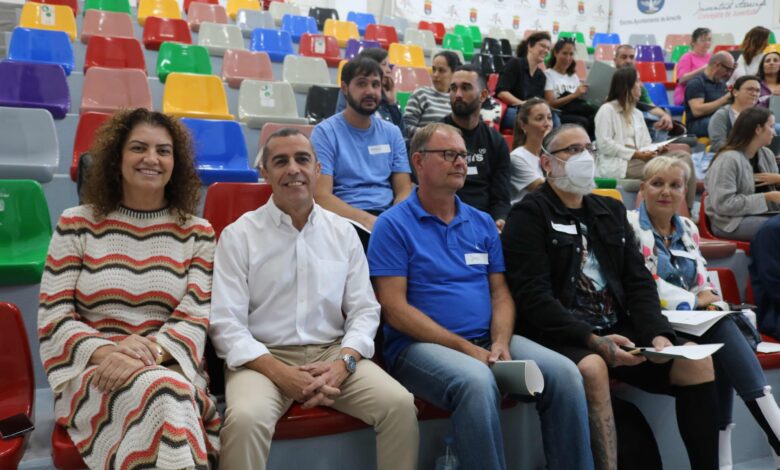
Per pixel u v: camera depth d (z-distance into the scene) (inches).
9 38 193.2
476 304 80.2
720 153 139.3
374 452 71.9
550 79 205.2
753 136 135.9
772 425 82.4
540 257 82.5
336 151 110.4
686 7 378.3
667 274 93.7
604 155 165.2
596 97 188.1
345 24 299.3
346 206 103.3
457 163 80.4
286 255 74.1
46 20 205.8
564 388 70.6
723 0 363.9
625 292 85.7
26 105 133.3
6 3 218.1
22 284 83.9
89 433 58.2
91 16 209.8
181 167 71.0
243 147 132.2
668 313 86.7
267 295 73.6
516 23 393.7
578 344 77.8
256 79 182.7
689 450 79.6
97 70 152.3
